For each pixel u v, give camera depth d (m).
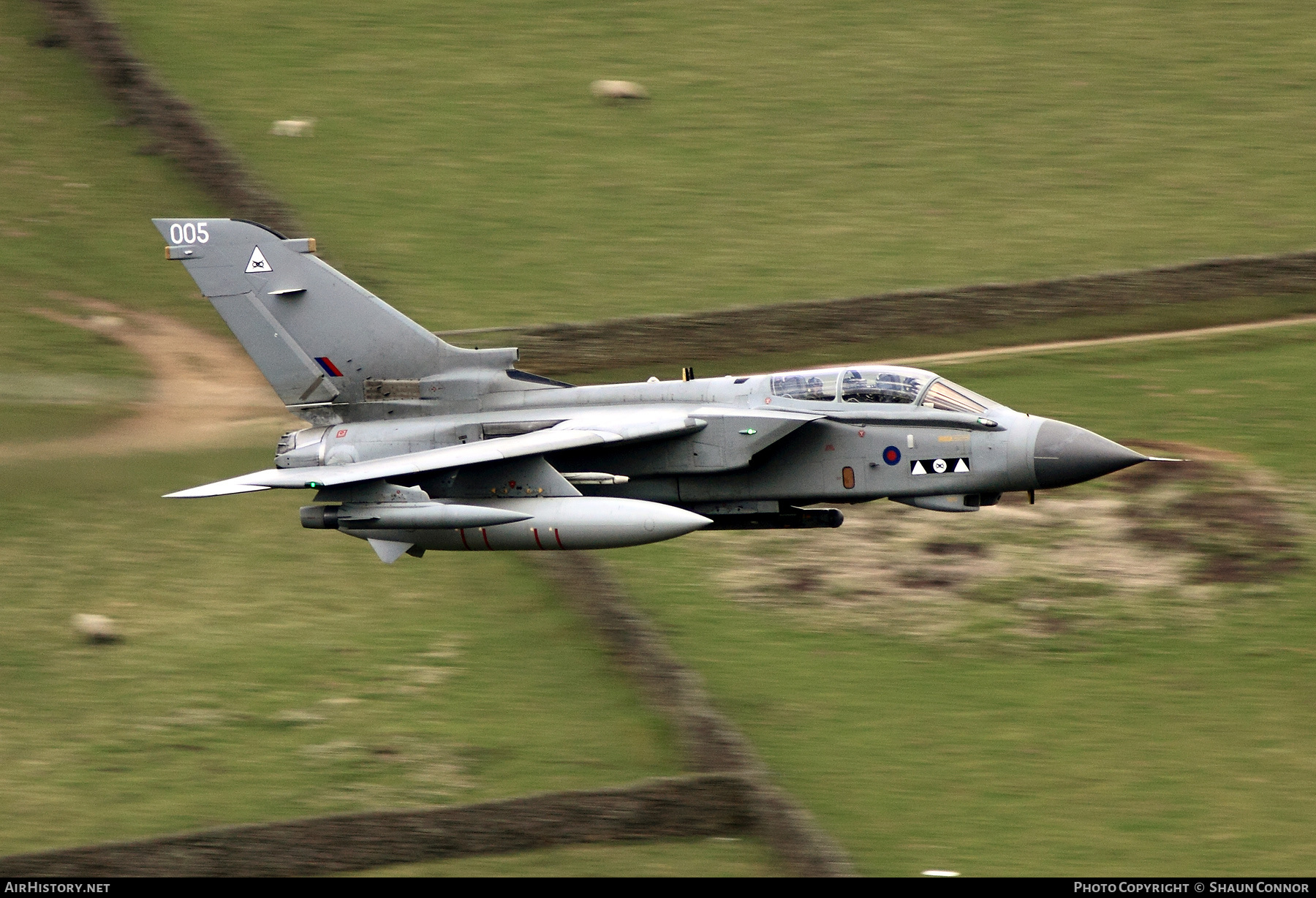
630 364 126.75
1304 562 93.88
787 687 84.81
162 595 96.50
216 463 108.94
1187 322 127.75
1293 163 159.38
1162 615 90.56
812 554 99.12
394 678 86.88
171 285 137.62
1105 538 97.75
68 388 119.31
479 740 80.38
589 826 71.69
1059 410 111.75
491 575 98.88
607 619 92.00
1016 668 86.38
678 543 101.75
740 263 143.88
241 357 126.56
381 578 98.50
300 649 90.38
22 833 72.19
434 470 73.38
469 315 133.50
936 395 72.06
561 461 76.00
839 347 128.12
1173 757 76.88
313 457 79.38
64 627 93.06
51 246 142.38
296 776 77.25
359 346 80.75
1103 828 70.69
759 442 71.69
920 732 80.12
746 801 72.81
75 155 159.50
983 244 146.00
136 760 79.00
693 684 84.12
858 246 147.00
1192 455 104.44
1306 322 124.94
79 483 106.75
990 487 71.06
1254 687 83.25
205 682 86.88
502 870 68.50
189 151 158.88
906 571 96.50
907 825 71.50
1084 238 145.75
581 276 141.25
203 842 69.38
